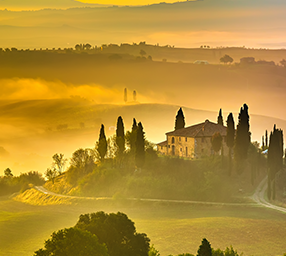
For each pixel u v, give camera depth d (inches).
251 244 4618.6
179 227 5334.6
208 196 6461.6
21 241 5374.0
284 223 5241.1
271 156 6235.2
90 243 3152.1
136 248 3540.8
